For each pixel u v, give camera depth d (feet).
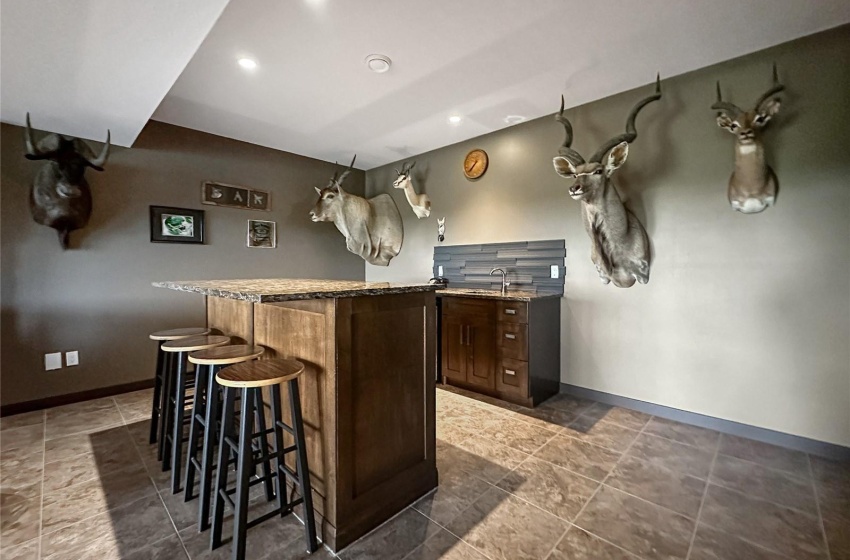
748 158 7.84
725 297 8.66
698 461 7.39
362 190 17.78
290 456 6.24
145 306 11.72
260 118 11.57
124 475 6.88
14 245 9.66
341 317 5.08
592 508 5.97
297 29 7.22
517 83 9.43
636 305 9.91
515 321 10.30
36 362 10.03
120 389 11.32
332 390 5.08
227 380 4.72
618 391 10.30
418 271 15.60
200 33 5.93
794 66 7.76
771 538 5.29
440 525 5.58
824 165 7.52
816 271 7.64
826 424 7.60
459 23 7.10
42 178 9.66
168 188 12.09
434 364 6.48
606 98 10.27
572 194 8.71
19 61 6.63
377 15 6.84
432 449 6.47
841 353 7.43
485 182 13.12
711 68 8.70
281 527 5.55
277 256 14.85
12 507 5.91
